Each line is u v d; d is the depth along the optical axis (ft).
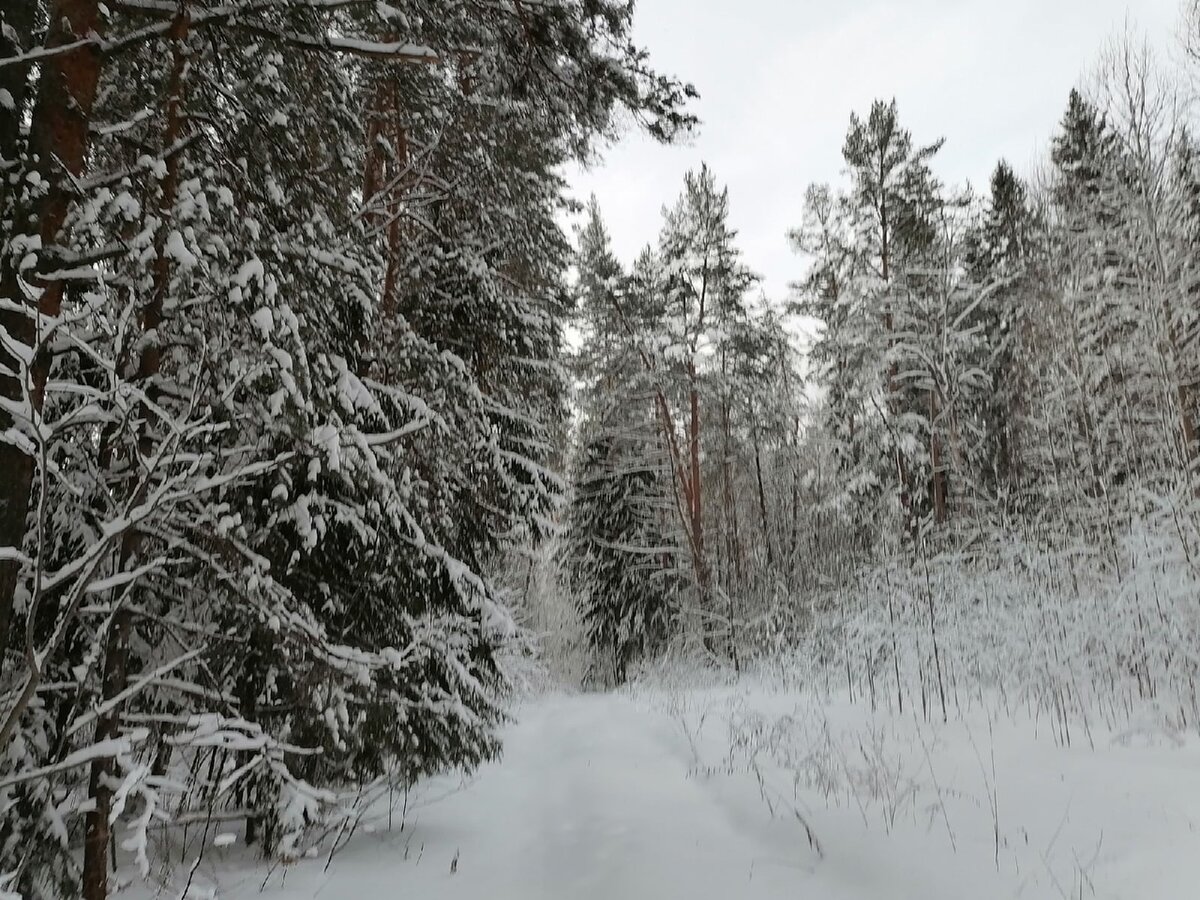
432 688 22.76
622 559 80.84
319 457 16.81
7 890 11.18
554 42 20.66
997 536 38.81
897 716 26.73
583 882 17.54
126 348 14.02
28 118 16.11
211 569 17.83
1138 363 43.29
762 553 71.61
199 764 19.43
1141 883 12.51
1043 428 45.06
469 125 30.12
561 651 99.04
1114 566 30.99
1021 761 19.74
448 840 22.24
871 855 15.99
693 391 75.15
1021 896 13.11
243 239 16.99
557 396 42.57
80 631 16.01
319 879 18.42
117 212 14.55
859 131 72.64
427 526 24.17
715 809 21.91
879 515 53.62
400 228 33.60
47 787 14.24
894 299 62.08
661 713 41.16
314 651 17.62
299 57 18.92
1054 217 63.57
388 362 25.93
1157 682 23.52
